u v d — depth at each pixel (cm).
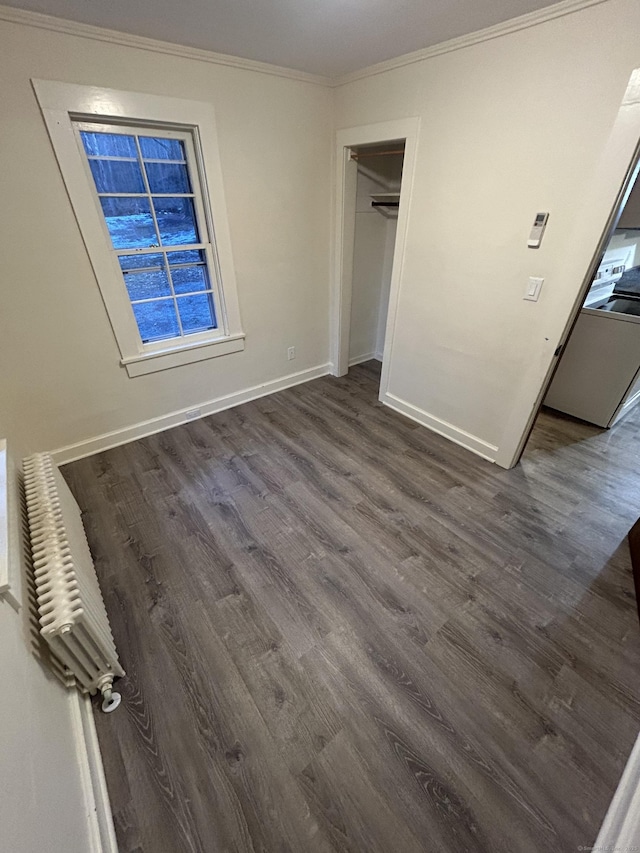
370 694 137
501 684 140
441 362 273
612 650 151
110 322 244
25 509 152
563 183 179
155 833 107
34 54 174
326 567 186
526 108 181
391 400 330
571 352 299
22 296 210
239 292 293
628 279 342
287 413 322
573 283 188
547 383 219
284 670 144
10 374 219
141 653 149
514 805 112
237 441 283
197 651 150
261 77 239
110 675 133
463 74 198
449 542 200
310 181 293
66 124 192
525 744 124
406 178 247
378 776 118
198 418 312
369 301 386
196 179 247
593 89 158
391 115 242
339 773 118
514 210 200
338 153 290
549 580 180
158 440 283
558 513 220
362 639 155
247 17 175
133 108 204
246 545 197
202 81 220
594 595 173
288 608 167
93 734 123
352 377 390
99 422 263
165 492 232
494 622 162
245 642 153
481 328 239
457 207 226
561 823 108
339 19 175
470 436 272
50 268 213
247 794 114
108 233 227
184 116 221
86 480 241
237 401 333
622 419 314
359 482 243
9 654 87
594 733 127
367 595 173
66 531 139
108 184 220
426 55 209
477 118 200
